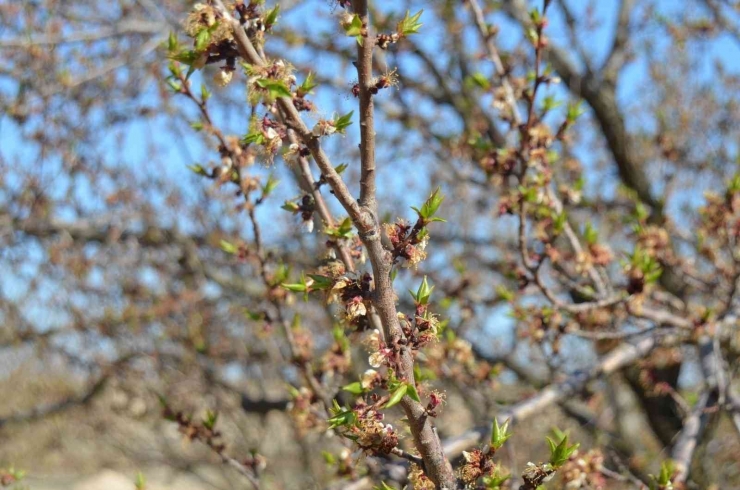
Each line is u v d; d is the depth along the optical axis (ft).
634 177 23.40
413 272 16.48
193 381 25.00
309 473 21.16
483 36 12.51
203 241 25.17
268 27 5.63
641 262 11.43
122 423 30.91
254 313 11.07
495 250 25.57
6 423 28.35
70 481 32.99
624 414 27.73
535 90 11.05
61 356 26.68
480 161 12.14
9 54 20.34
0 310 24.98
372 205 5.42
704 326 12.67
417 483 6.02
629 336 12.55
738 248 13.12
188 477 32.01
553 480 10.19
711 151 24.40
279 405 22.88
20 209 22.65
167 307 24.22
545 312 12.07
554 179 16.24
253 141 5.55
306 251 24.35
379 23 20.13
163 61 19.03
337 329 10.59
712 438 19.17
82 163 22.70
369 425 5.79
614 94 23.94
